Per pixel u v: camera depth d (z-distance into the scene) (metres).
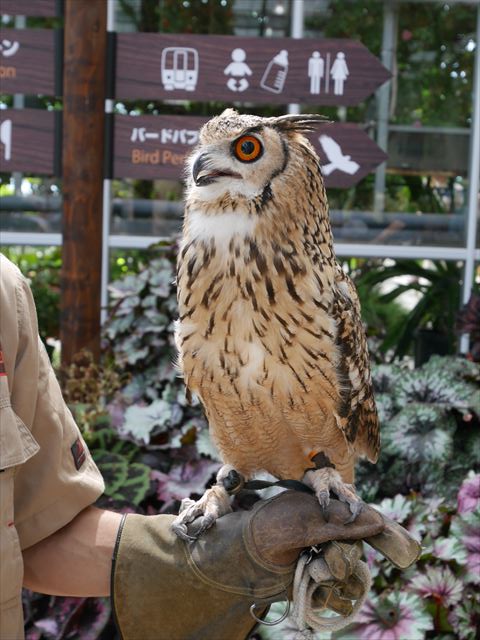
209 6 5.50
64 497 1.80
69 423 1.87
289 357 1.96
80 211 4.15
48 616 3.11
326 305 2.01
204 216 1.96
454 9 5.55
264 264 1.91
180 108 5.49
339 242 5.64
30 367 1.72
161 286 4.11
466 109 5.63
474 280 5.64
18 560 1.60
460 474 3.72
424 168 5.65
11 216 5.62
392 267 6.03
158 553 1.81
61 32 4.35
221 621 1.80
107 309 4.35
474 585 3.04
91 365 3.80
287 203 1.95
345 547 1.76
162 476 3.50
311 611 1.76
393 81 5.59
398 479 3.71
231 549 1.79
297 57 4.59
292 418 2.10
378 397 3.93
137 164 4.50
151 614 1.79
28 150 4.45
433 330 5.95
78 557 1.82
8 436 1.58
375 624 2.92
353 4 5.52
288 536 1.77
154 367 4.09
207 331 1.95
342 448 2.30
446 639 2.96
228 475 2.29
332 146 4.72
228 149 1.94
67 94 4.13
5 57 4.43
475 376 4.07
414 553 1.79
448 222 5.67
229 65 4.55
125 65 4.44
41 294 6.91
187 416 3.77
